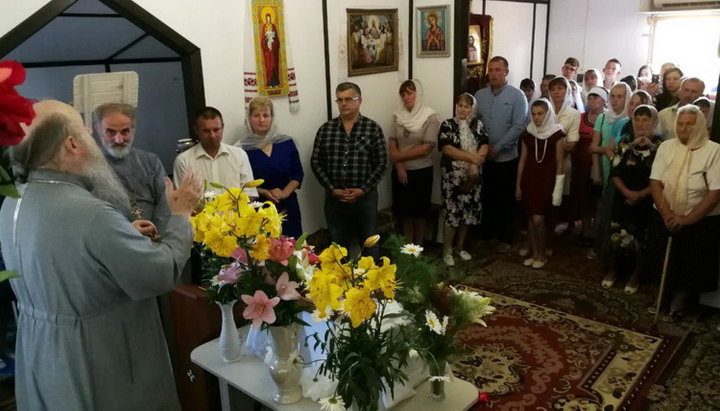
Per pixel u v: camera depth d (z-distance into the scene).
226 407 1.78
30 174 1.40
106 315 1.48
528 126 4.00
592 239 4.45
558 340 3.08
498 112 4.24
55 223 1.37
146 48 3.75
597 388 2.64
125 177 2.43
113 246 1.37
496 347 3.02
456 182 4.10
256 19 3.34
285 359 1.51
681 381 2.68
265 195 3.27
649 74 5.75
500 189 4.41
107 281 1.43
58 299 1.42
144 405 1.59
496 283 3.86
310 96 3.82
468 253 4.39
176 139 4.05
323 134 3.71
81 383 1.45
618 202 3.53
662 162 3.17
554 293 3.68
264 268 1.48
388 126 4.47
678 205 3.10
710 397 2.55
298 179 3.45
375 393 1.30
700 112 2.99
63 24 3.28
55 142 1.36
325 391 1.52
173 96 3.94
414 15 4.38
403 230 4.46
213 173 2.94
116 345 1.51
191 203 1.55
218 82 3.24
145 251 1.41
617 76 5.97
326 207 3.81
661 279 3.22
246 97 3.40
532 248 4.17
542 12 6.58
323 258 1.31
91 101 2.26
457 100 4.22
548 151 3.89
